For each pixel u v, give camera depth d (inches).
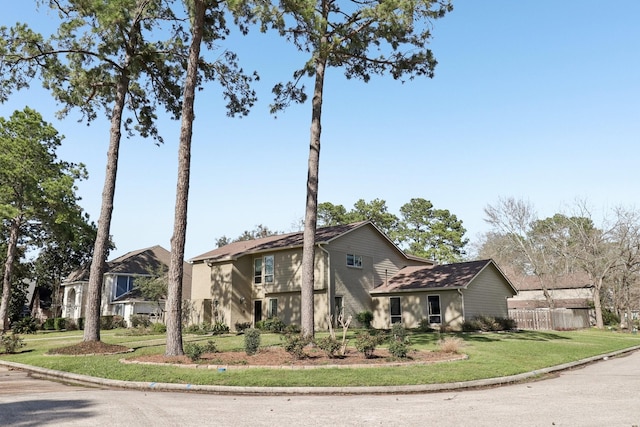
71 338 1056.8
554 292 2047.2
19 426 266.7
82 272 1777.8
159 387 438.0
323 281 1104.8
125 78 813.2
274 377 443.2
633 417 283.9
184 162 646.5
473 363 539.2
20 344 811.4
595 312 1744.6
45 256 1850.4
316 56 687.1
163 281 1455.5
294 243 1159.0
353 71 790.5
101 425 268.1
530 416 292.0
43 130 1267.2
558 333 1175.6
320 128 721.6
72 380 517.0
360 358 545.3
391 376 446.6
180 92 907.4
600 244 1673.2
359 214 2358.5
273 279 1195.3
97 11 657.0
